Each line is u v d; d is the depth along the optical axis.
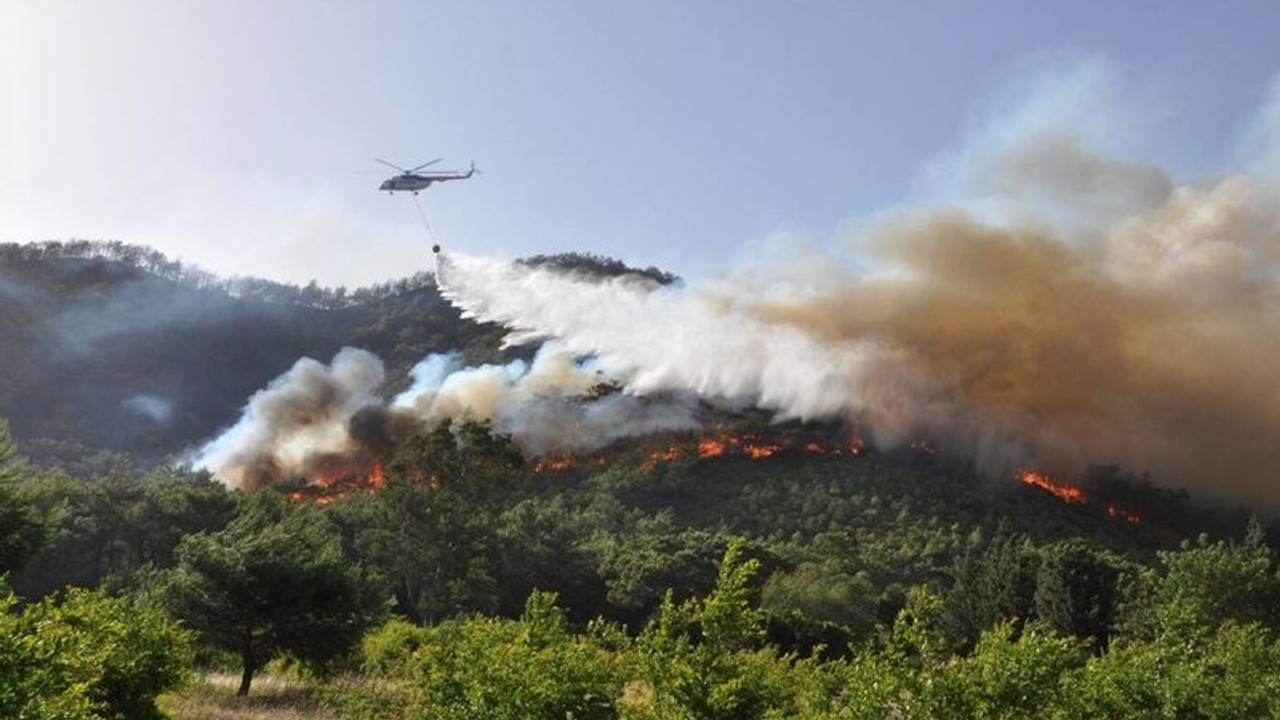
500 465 78.25
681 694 13.47
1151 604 47.50
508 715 14.95
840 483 184.12
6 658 9.88
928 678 12.70
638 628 83.62
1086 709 17.55
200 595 29.75
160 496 75.31
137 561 75.69
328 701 27.41
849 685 13.75
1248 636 25.33
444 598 70.56
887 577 112.38
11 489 22.58
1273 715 20.59
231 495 77.69
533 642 17.52
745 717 13.73
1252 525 48.06
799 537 139.62
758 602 83.62
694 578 84.50
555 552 84.12
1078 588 56.59
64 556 68.31
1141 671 19.41
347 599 32.25
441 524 73.88
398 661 24.53
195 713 23.27
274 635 30.44
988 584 67.56
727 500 176.25
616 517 147.50
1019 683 12.73
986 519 173.00
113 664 16.16
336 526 80.50
